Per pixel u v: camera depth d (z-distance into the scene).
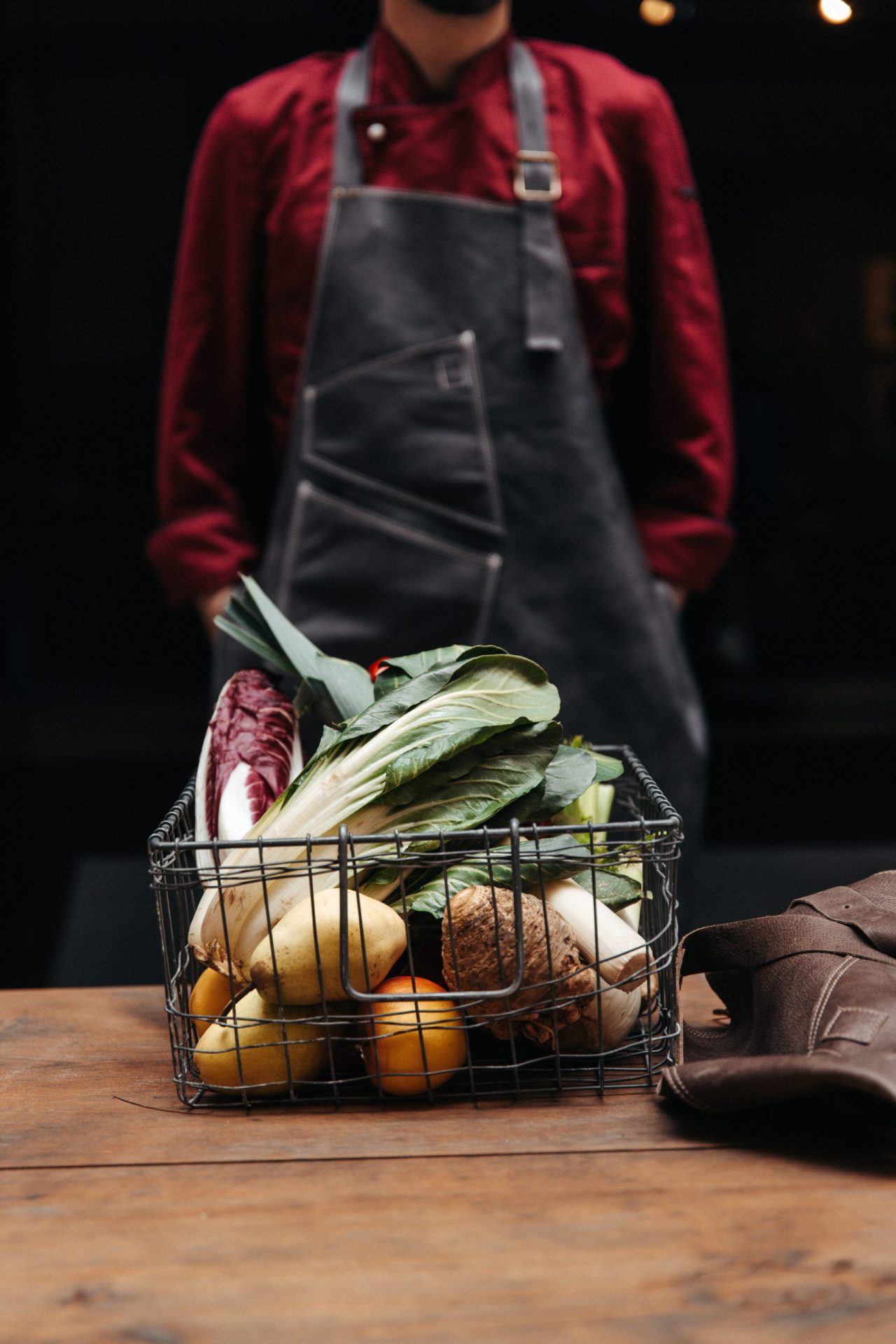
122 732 5.41
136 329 5.86
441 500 1.66
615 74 1.74
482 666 0.94
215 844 0.85
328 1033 0.85
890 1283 0.63
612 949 0.88
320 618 1.67
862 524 5.91
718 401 1.79
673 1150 0.79
